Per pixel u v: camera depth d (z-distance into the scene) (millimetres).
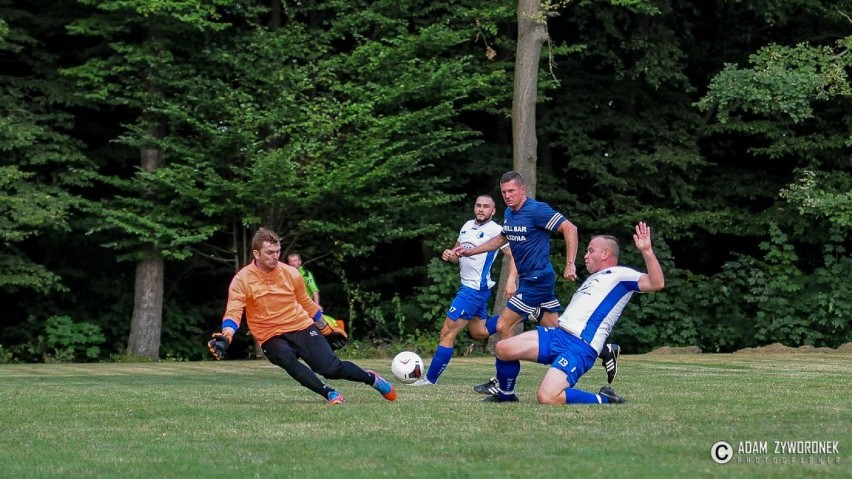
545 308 13258
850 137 30766
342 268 33281
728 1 32750
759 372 16391
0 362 27812
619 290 10625
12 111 28234
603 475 5992
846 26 33781
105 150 30766
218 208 27859
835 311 29781
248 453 7203
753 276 30688
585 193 34438
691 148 33000
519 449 7094
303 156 28812
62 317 28953
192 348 31344
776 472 6020
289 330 10805
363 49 29906
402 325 29875
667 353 27578
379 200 28766
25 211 26547
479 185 34969
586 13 31531
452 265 29766
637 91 33281
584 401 10336
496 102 30922
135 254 28109
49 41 30594
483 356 27469
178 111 27656
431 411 9664
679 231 33375
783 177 34094
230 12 29828
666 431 7887
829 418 8750
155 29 28438
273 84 29109
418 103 31531
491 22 30672
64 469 6680
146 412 10141
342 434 8094
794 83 28906
